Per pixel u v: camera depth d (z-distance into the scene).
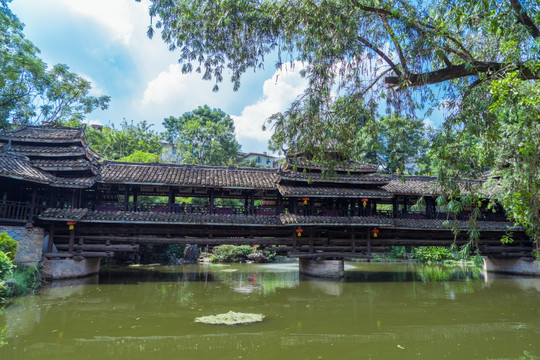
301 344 8.66
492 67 6.47
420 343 8.85
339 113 7.89
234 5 7.59
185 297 14.63
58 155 18.48
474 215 6.06
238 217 19.77
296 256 20.45
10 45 25.22
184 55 8.57
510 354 8.03
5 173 15.05
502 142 7.52
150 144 47.88
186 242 19.50
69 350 7.96
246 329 9.87
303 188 20.45
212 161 43.88
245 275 23.02
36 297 13.69
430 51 6.61
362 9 7.23
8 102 27.05
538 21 6.19
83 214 17.48
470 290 17.48
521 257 23.67
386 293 16.33
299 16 7.48
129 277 20.69
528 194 6.88
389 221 20.33
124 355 7.71
